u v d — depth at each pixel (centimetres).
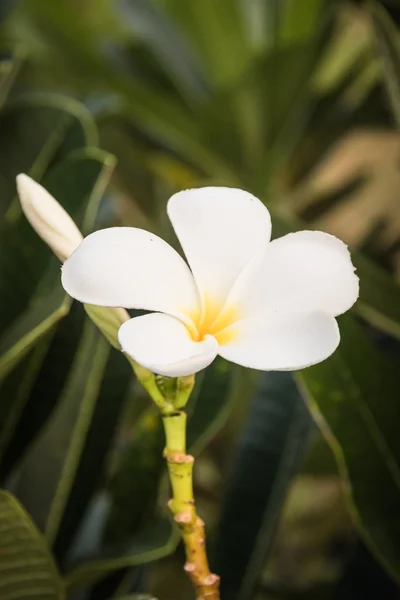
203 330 35
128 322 34
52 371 46
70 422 48
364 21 78
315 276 35
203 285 36
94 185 46
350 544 66
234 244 36
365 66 75
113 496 46
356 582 53
